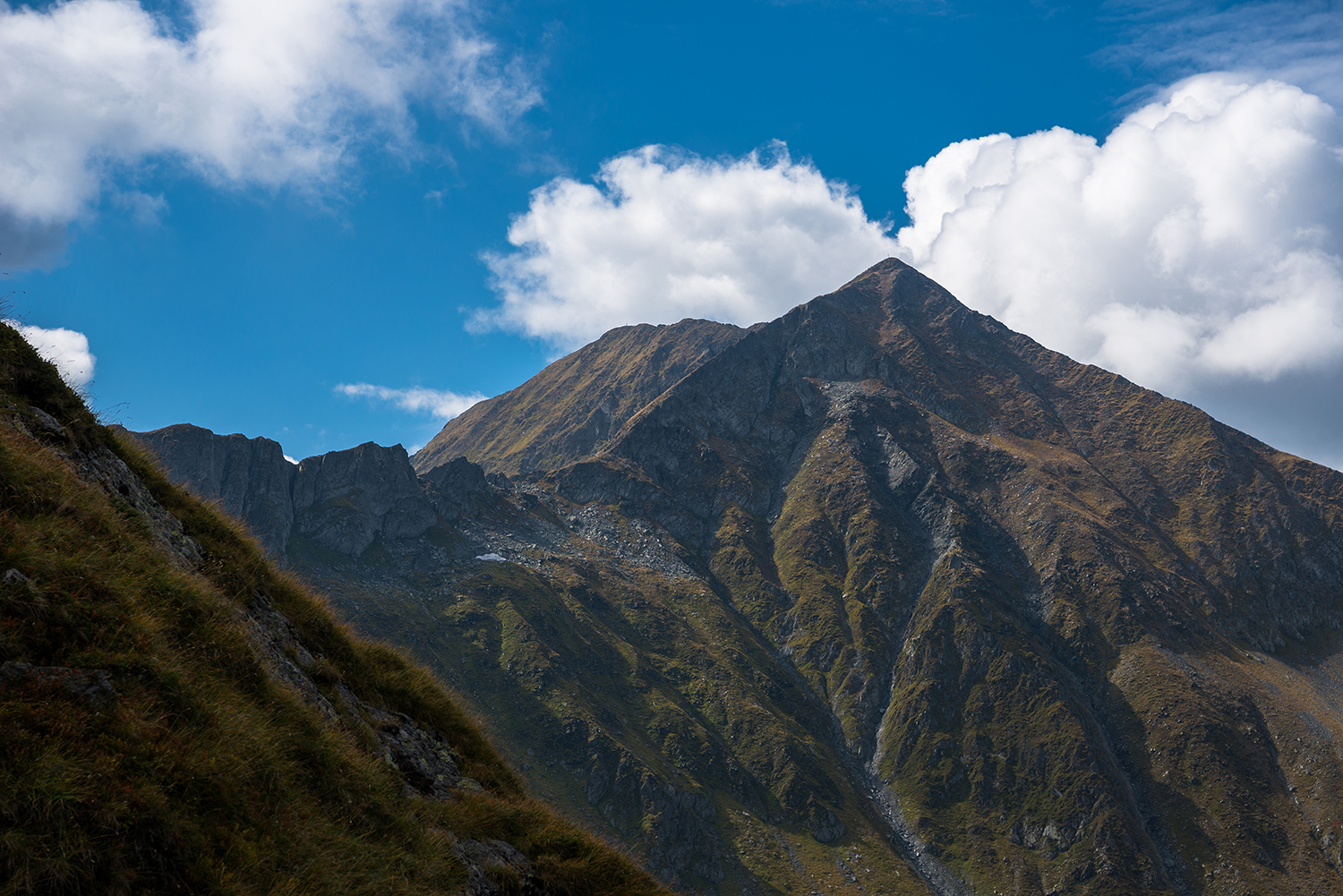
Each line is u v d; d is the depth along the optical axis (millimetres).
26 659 9930
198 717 11062
